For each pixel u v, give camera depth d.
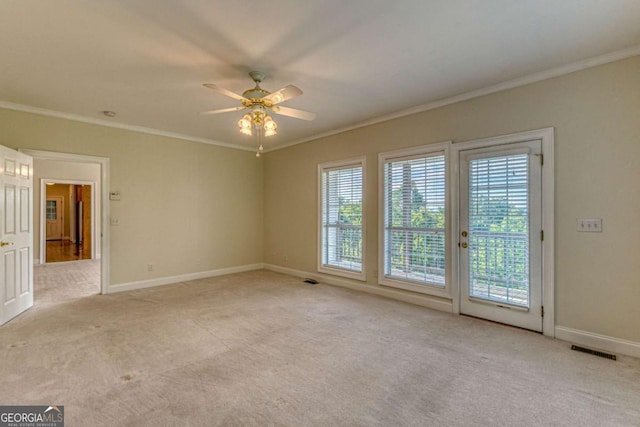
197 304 4.01
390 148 4.27
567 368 2.38
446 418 1.82
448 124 3.68
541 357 2.56
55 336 2.97
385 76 3.06
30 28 2.23
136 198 4.84
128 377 2.25
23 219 3.66
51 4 1.96
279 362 2.48
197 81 3.15
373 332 3.10
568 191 2.87
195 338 2.94
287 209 5.95
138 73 2.97
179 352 2.65
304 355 2.61
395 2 1.98
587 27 2.25
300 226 5.69
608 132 2.67
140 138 4.88
